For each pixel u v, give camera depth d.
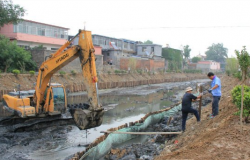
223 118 8.62
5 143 11.01
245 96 7.69
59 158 9.62
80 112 8.69
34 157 9.66
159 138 10.85
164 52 66.75
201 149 6.34
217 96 9.39
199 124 9.43
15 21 28.61
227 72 38.09
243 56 6.84
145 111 20.39
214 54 105.12
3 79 23.86
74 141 11.73
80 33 9.41
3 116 15.87
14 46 29.09
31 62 30.55
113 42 55.31
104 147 9.50
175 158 6.10
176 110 17.97
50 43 38.66
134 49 64.38
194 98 9.49
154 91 35.56
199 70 76.38
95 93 8.84
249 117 8.00
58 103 13.66
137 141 11.60
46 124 13.66
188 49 79.44
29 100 13.90
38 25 36.78
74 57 10.06
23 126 12.59
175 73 63.81
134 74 47.09
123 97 28.92
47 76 12.24
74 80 32.38
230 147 6.14
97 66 40.16
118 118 17.47
